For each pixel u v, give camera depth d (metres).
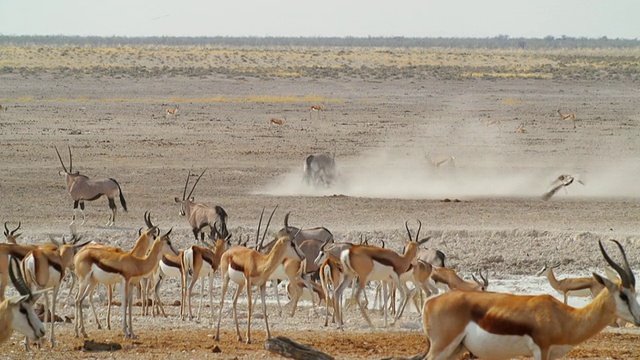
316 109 93.00
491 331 15.13
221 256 25.08
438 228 39.69
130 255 22.34
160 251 22.83
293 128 83.12
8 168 56.28
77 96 110.62
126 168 58.03
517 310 15.11
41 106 95.62
